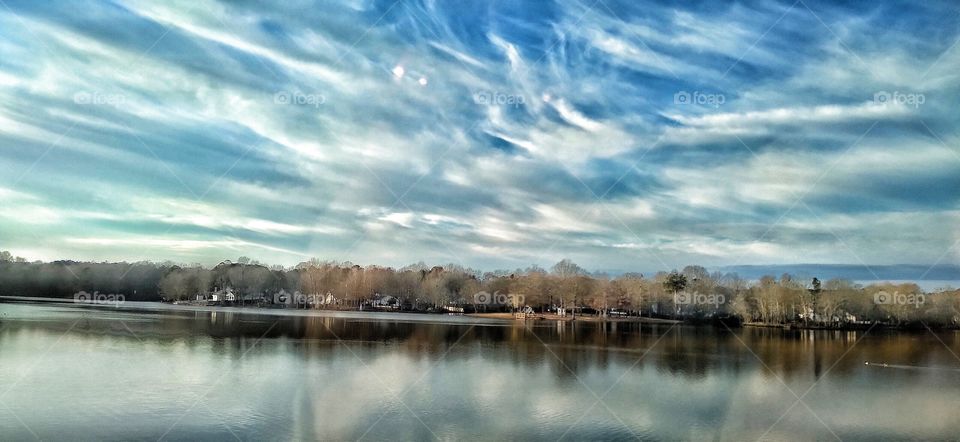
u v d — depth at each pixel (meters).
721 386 34.78
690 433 27.05
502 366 38.28
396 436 24.77
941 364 42.41
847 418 29.53
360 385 30.95
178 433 23.45
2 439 22.56
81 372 32.12
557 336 51.31
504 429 26.31
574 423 27.39
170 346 40.31
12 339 42.12
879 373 39.31
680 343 49.41
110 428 23.77
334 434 24.62
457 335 49.31
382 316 53.28
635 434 26.38
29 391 28.48
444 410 28.25
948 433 27.48
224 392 28.80
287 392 28.88
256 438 23.06
